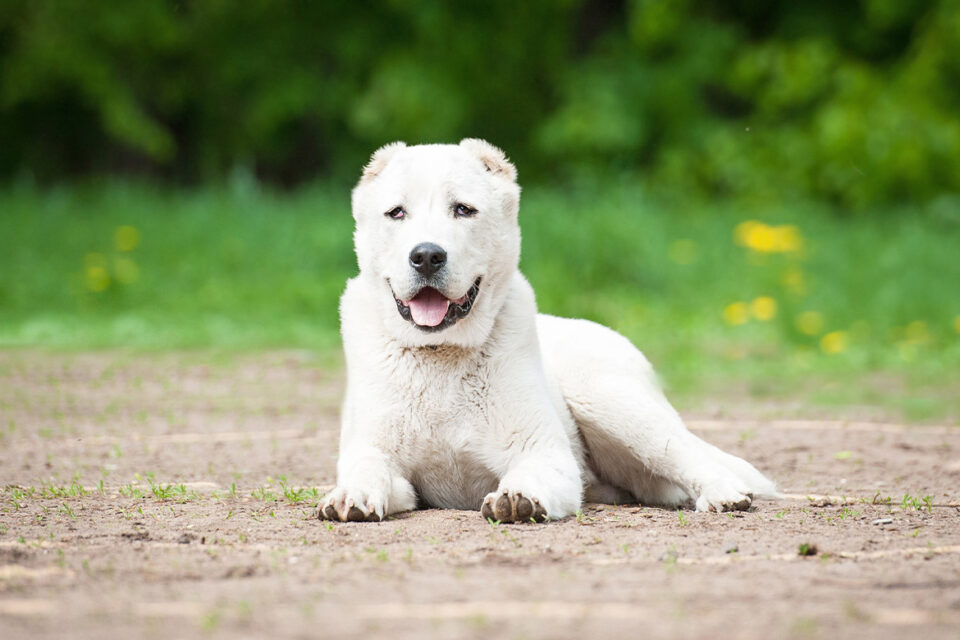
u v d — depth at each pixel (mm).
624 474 6789
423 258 5949
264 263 19500
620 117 26797
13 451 8430
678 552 5000
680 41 27625
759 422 10125
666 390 12141
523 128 29375
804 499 6629
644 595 4207
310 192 24156
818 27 27875
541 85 29391
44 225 20750
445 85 27156
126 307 17406
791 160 26172
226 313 17031
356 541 5277
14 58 27203
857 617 3912
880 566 4723
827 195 26031
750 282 18281
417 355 6215
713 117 28047
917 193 25422
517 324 6340
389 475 6070
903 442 9047
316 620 3889
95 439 9000
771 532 5492
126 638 3707
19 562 4797
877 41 28188
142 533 5414
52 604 4117
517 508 5734
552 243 18922
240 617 3928
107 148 30266
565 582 4418
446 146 6473
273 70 28250
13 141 30672
